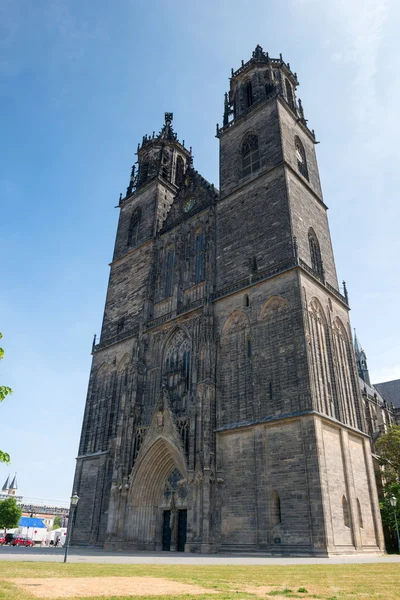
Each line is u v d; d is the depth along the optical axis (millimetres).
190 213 78250
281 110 75062
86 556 39781
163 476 59438
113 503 59750
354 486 50625
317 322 56531
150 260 81188
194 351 63062
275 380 52250
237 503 49312
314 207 70938
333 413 52281
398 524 58188
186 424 57125
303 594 14094
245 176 72562
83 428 74500
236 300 61250
